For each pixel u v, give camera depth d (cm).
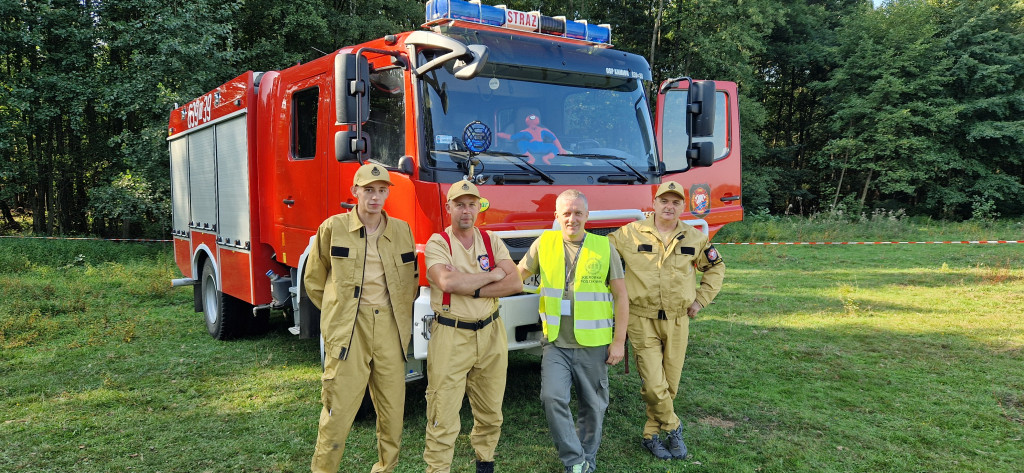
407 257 330
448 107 407
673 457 389
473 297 327
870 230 1855
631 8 2672
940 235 1845
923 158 2442
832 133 2998
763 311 820
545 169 425
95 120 1820
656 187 481
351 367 317
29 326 754
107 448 409
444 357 324
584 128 463
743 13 2388
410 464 386
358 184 310
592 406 351
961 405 473
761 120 2475
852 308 797
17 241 1441
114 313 866
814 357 605
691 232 377
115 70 1536
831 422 446
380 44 433
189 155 770
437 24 446
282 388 531
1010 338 657
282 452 402
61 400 503
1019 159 2595
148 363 609
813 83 2775
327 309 322
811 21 2939
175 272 1188
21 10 1498
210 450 406
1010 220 2491
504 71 435
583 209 336
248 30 2056
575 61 468
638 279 371
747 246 1620
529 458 390
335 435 323
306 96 511
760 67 3212
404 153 402
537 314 409
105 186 1536
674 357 379
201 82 1520
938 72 2517
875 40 2650
